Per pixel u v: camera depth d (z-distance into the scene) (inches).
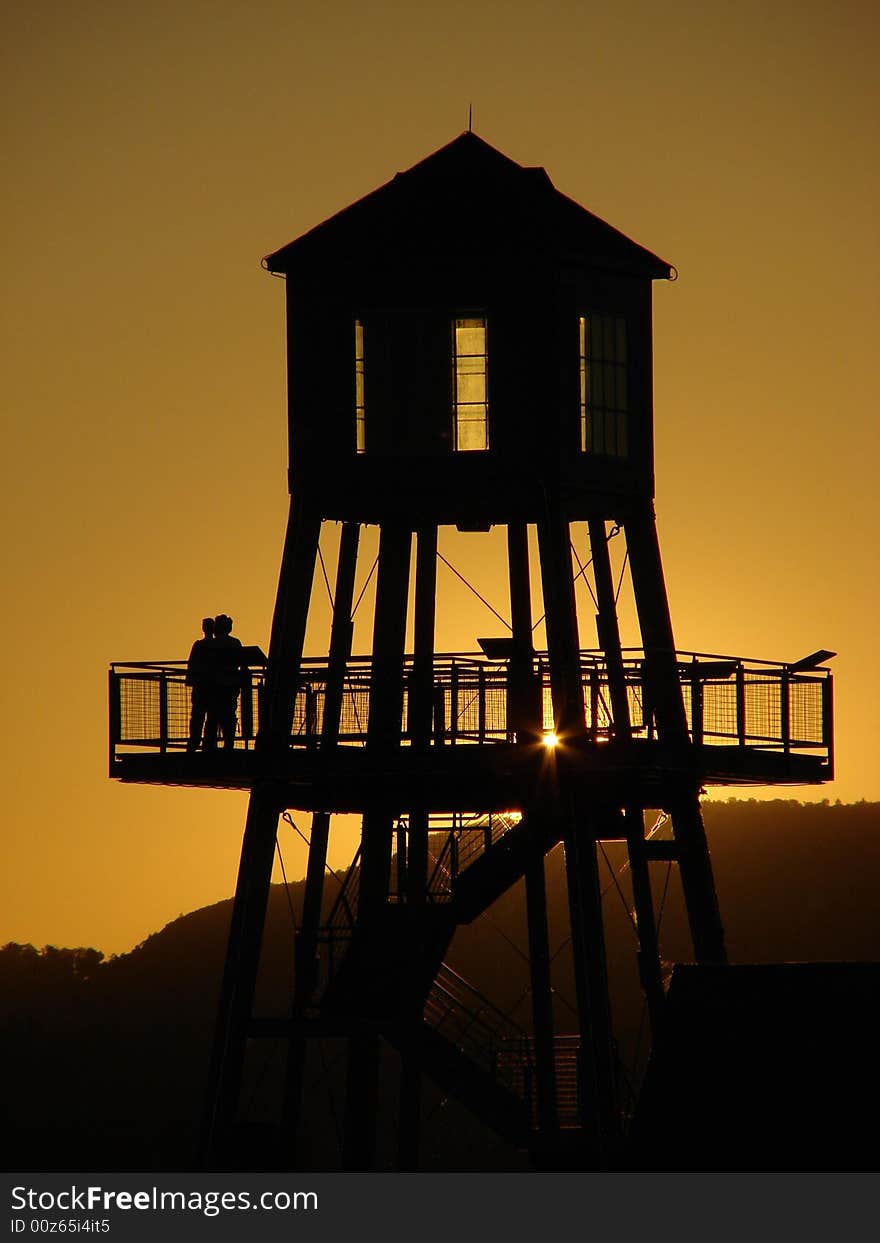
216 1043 4628.4
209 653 4606.3
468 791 4660.4
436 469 4594.0
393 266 4643.2
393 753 4468.5
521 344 4581.7
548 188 4771.2
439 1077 4650.6
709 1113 3572.8
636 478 4726.9
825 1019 3631.9
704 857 4761.3
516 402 4576.8
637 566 4758.9
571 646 4471.0
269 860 4655.5
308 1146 4958.2
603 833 4842.5
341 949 5251.0
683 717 4576.8
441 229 4628.4
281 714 4559.5
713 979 3764.8
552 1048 5088.6
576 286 4628.4
